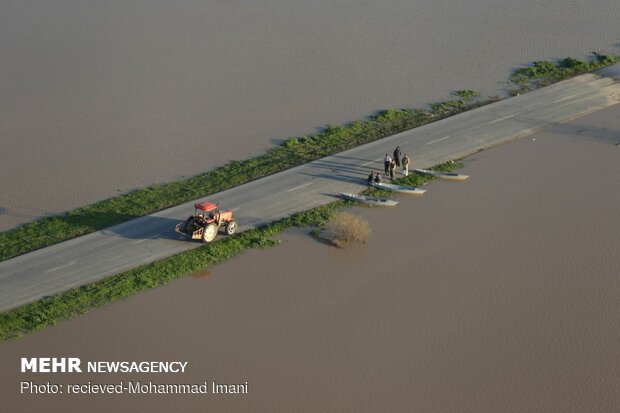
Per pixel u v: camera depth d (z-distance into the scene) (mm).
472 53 97375
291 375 48531
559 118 81625
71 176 72312
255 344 51219
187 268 58375
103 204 67375
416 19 108312
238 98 87312
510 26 105062
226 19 109500
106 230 63344
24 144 78250
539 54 96625
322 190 69250
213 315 53875
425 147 76312
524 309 54000
